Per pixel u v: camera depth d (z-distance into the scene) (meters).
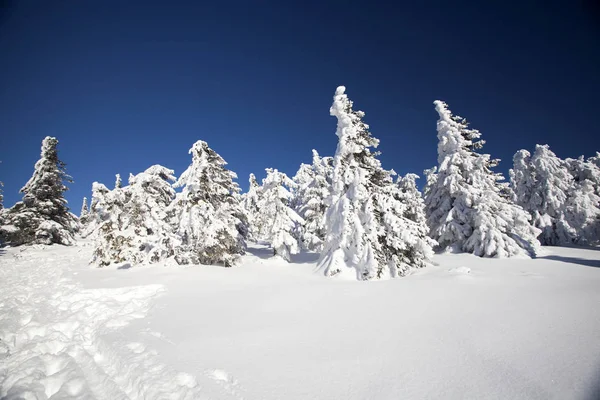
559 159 33.34
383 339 5.99
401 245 15.60
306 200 32.34
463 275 12.24
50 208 31.62
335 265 15.80
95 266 19.36
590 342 5.17
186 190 18.89
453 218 23.66
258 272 16.73
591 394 3.65
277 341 6.13
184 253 18.77
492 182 23.27
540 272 13.76
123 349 5.94
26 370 5.53
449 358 4.99
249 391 4.29
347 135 17.28
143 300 10.27
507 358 4.83
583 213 31.27
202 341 6.21
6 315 9.06
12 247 29.88
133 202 20.56
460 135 24.14
